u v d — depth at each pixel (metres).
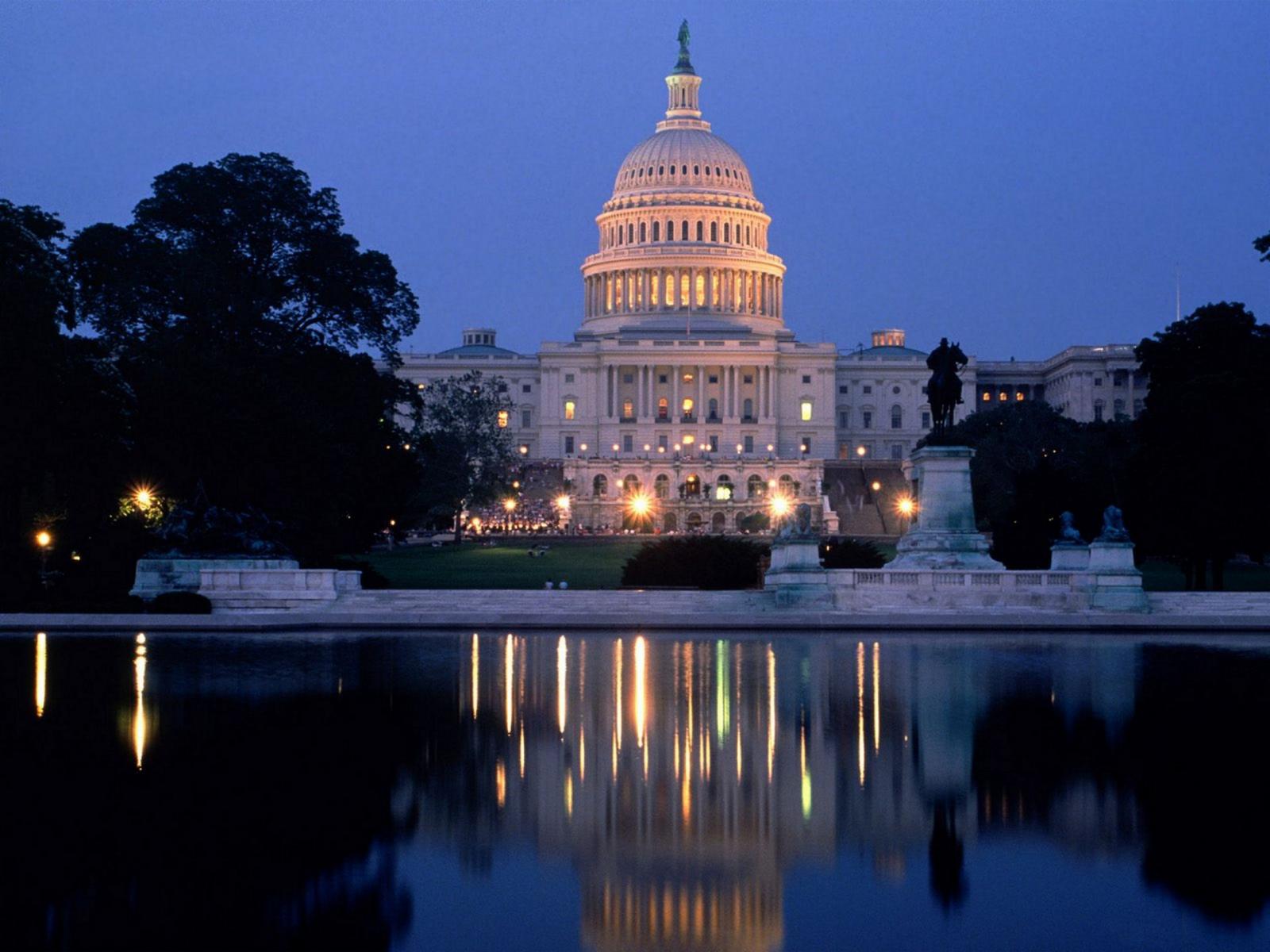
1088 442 166.75
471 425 167.25
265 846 29.48
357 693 46.53
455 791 33.88
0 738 38.97
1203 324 104.19
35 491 89.81
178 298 103.81
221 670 51.94
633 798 33.34
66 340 86.62
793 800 33.31
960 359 81.12
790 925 25.52
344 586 78.50
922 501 79.62
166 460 92.38
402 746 38.50
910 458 82.00
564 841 30.06
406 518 145.38
